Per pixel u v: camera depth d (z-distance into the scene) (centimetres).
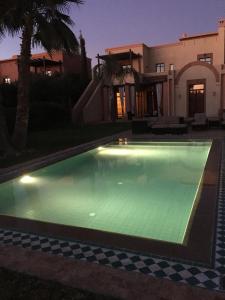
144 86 2470
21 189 686
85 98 2352
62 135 1538
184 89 2216
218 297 244
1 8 914
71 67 3008
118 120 2411
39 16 987
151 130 1510
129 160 952
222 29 2605
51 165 884
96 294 253
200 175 742
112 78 2158
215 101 2136
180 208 525
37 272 290
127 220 481
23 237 376
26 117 1078
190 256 308
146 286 262
